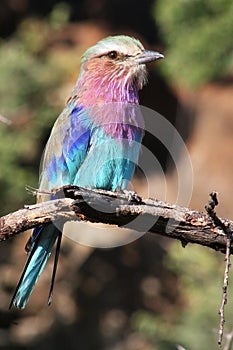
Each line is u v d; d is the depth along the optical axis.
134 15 20.42
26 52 17.30
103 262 17.67
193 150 17.55
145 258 17.81
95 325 17.20
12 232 8.23
